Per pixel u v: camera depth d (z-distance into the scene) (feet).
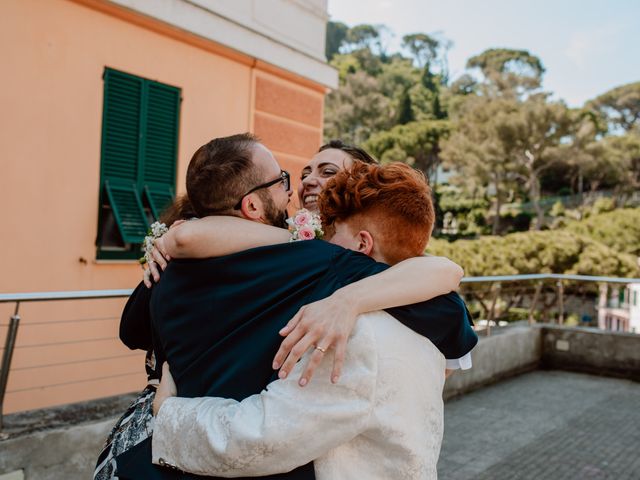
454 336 3.68
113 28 16.52
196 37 18.56
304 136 23.03
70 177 15.70
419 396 3.36
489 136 148.46
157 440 3.37
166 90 17.99
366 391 3.14
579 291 71.72
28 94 14.78
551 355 21.13
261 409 3.13
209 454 3.10
